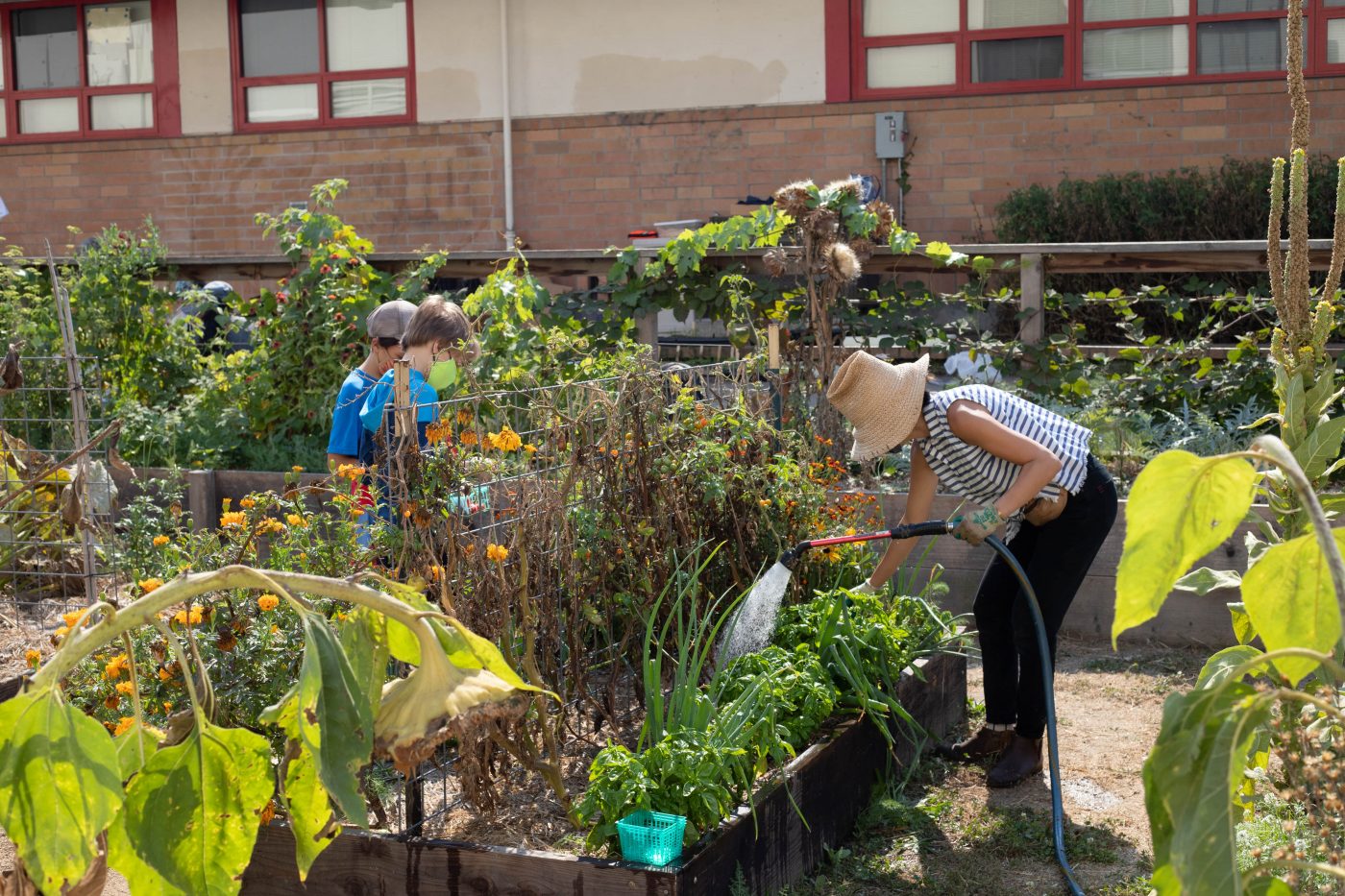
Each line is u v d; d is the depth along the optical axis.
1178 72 10.77
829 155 11.51
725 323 7.78
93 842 1.46
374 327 4.94
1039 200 10.56
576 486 4.26
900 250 7.51
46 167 13.51
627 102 11.96
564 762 4.12
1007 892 3.62
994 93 11.11
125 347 8.52
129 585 5.62
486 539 3.82
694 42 11.74
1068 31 10.93
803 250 7.30
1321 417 3.45
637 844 3.14
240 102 12.92
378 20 12.54
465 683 1.54
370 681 1.64
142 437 7.64
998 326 8.96
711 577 4.88
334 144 12.73
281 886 3.39
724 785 3.45
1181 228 10.06
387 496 3.71
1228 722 1.32
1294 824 3.45
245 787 1.62
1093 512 4.20
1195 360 7.51
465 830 3.63
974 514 3.95
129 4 13.13
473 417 3.76
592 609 4.07
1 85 13.48
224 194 13.08
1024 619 4.26
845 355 7.24
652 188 11.98
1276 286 3.38
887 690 4.36
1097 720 5.03
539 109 12.21
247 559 3.55
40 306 8.49
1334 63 10.38
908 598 4.97
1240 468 1.39
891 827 4.09
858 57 11.38
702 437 4.77
